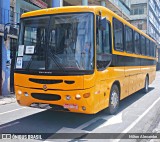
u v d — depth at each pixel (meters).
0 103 10.35
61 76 6.10
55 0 17.23
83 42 6.15
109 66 7.25
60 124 6.84
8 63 12.81
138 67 11.12
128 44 9.41
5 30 9.54
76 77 5.99
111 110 7.79
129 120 7.26
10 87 13.88
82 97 5.97
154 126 6.64
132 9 58.12
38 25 6.72
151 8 61.47
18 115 7.96
